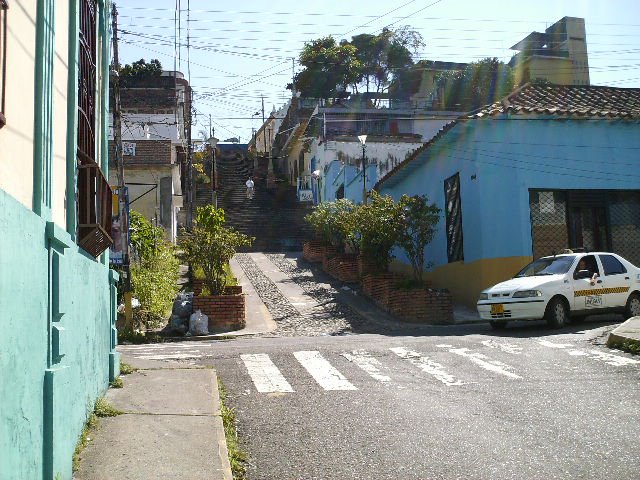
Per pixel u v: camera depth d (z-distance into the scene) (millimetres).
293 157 49781
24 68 4566
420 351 11391
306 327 17641
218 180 47938
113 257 15977
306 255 31031
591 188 20656
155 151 29406
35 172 4793
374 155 35938
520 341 12219
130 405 7605
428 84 48219
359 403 7949
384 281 20156
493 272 19609
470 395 8234
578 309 14680
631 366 9664
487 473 5559
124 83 43094
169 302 18891
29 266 4223
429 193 24078
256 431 6902
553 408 7543
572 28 47406
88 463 5613
